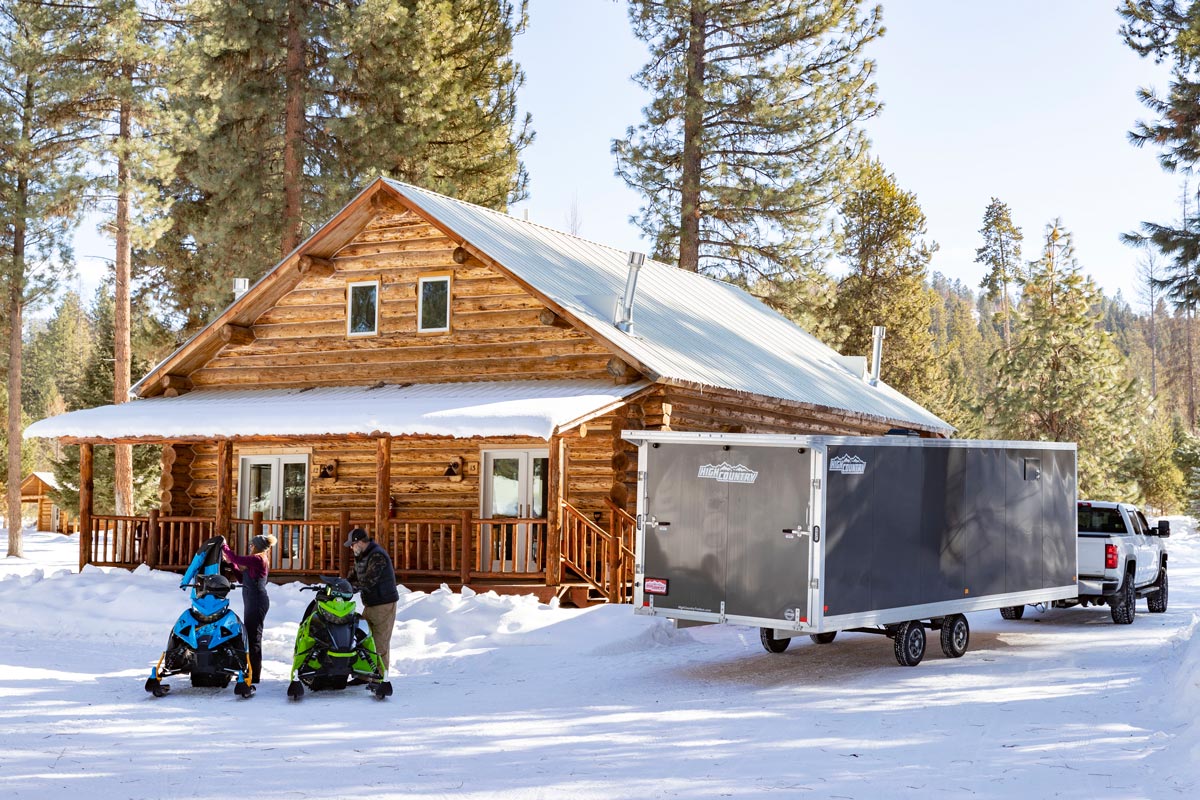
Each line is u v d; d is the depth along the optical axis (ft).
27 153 115.96
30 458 195.42
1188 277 109.19
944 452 48.98
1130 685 41.04
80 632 57.31
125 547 80.53
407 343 80.69
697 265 135.23
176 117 116.78
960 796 25.57
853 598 43.50
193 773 27.27
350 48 112.78
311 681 39.81
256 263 118.21
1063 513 57.88
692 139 130.41
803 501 42.47
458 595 59.72
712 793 25.72
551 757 29.60
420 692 41.29
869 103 129.80
